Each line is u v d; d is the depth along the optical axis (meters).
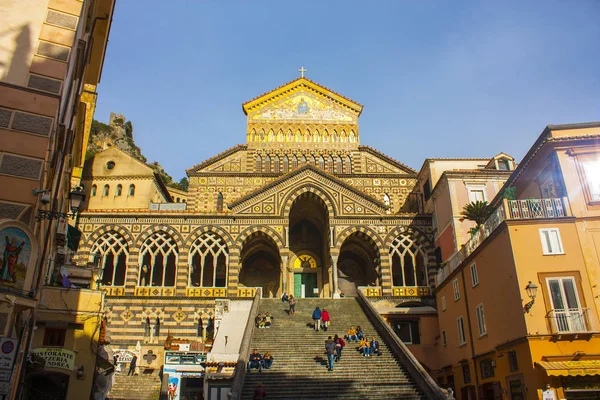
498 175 42.97
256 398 23.80
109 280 47.31
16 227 14.74
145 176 53.16
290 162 54.44
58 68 16.70
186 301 43.22
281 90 56.66
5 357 13.01
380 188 53.75
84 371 23.33
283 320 37.47
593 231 26.20
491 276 29.09
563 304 24.94
